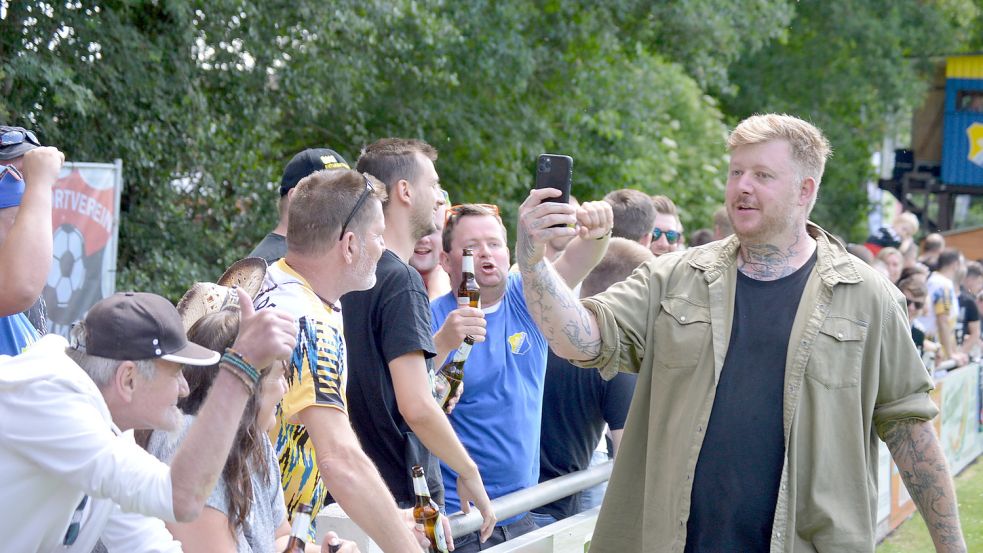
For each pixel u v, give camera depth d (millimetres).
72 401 1970
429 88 13828
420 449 3152
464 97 14297
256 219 11430
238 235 11461
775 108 23422
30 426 1943
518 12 14445
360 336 3029
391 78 13320
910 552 6281
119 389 2086
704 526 2635
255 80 11297
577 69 15758
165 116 10391
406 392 2934
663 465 2699
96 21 9781
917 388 2707
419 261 4668
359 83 12430
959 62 22078
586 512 3848
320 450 2543
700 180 17938
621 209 5438
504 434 3600
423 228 3301
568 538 3660
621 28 17219
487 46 13805
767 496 2602
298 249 2666
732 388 2645
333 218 2643
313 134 13547
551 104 15805
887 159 29125
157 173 10750
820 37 23500
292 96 11805
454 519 3053
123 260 10727
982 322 12883
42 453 1950
